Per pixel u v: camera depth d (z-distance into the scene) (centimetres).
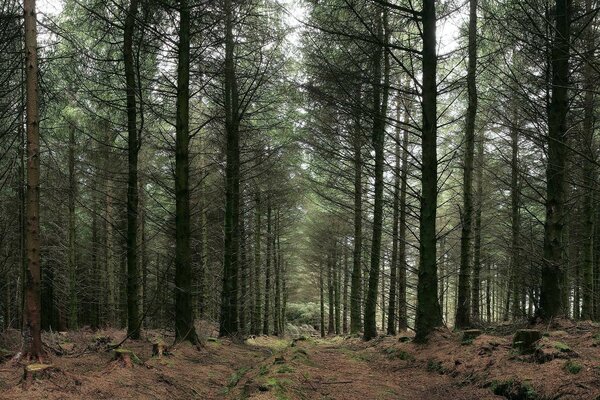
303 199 2445
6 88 932
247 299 2033
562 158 797
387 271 2025
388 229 1742
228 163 1359
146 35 1020
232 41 1129
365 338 1388
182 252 941
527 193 1428
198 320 1742
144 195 1634
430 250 845
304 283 4006
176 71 1042
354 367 723
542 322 798
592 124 916
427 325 831
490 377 534
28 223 611
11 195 1205
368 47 1002
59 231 1948
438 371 652
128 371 586
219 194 1603
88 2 1038
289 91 1302
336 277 3159
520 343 582
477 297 1418
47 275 2334
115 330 1414
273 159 1590
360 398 520
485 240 1991
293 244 3206
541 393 445
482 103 1323
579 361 472
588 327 696
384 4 841
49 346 810
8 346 818
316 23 967
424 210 853
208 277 1931
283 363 667
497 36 1012
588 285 1295
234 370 791
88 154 1282
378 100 1192
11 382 485
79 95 1104
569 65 787
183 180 945
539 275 941
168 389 560
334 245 2488
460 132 1434
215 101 1316
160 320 1744
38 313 612
